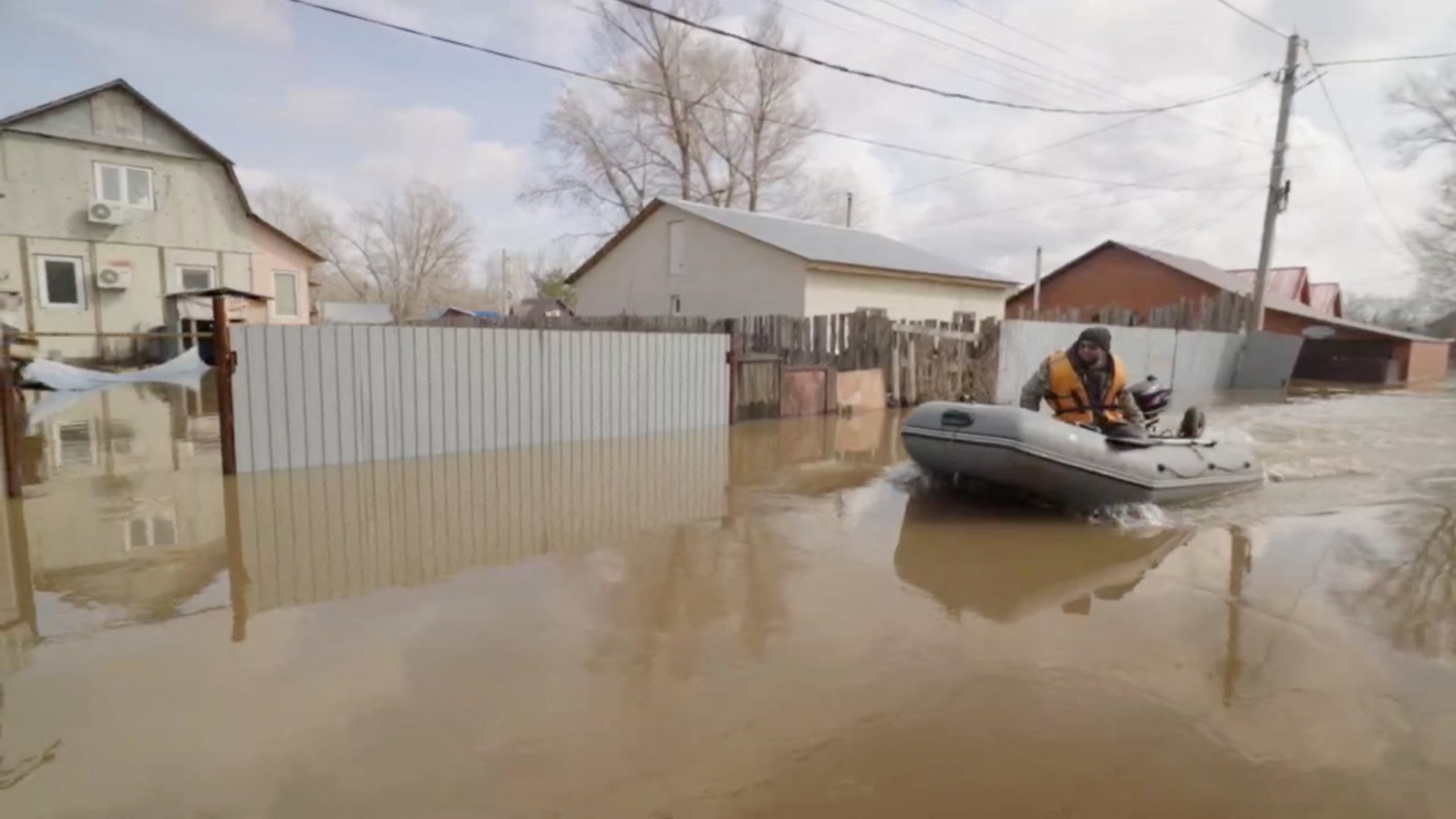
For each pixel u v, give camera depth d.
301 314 21.97
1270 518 5.35
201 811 2.03
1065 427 5.29
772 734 2.46
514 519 5.04
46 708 2.54
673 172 30.95
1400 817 2.08
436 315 41.09
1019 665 2.98
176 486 5.69
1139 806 2.12
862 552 4.45
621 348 8.09
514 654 3.00
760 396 9.66
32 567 3.98
